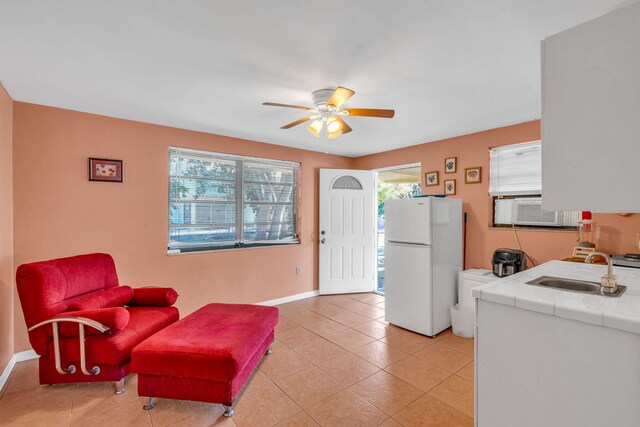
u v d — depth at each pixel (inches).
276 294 168.7
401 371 98.0
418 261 128.2
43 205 107.1
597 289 57.7
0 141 90.4
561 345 45.0
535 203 126.4
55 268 90.2
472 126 132.6
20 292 84.6
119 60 77.4
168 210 135.3
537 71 82.4
